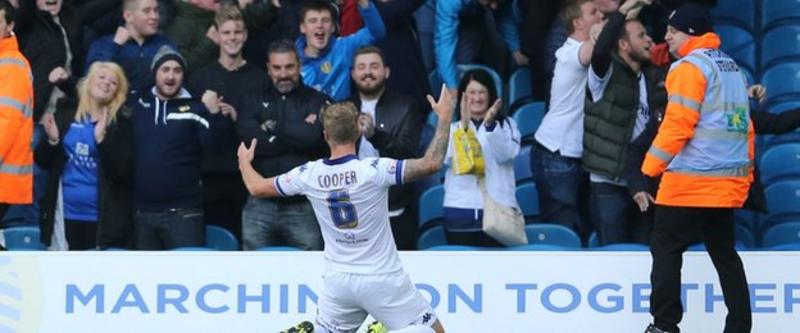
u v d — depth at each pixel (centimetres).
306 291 2730
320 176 2361
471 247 2884
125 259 2734
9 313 2727
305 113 3086
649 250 2764
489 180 3112
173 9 3269
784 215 3375
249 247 3094
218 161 3178
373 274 2353
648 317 2731
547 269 2734
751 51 3503
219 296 2731
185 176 3122
